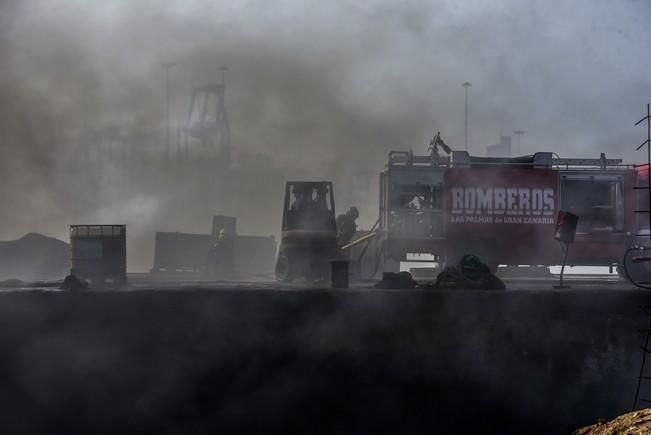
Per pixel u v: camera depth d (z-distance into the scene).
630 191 60.38
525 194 60.84
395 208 61.34
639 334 40.62
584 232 60.41
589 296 40.84
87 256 48.50
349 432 40.06
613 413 40.06
